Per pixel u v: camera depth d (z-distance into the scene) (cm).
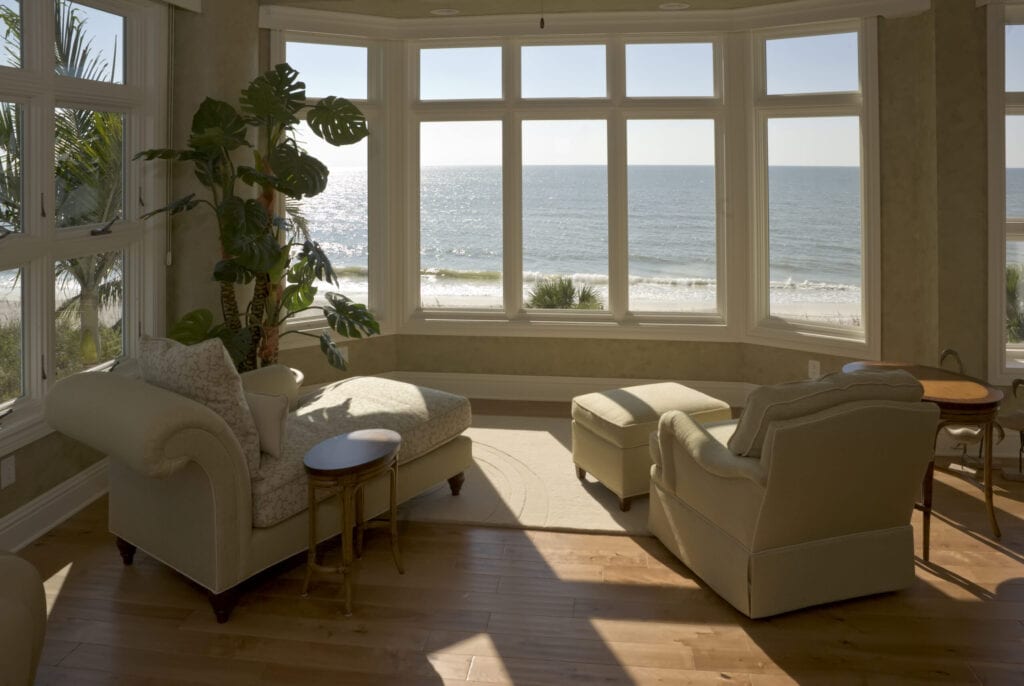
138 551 346
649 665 257
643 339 596
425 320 617
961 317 466
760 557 278
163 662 260
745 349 582
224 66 484
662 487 343
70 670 255
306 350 584
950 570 323
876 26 491
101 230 425
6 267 353
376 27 575
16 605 187
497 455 476
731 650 266
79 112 411
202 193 487
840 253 541
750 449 280
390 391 412
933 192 478
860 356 515
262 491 295
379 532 366
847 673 252
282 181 464
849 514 285
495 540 358
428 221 623
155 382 301
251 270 438
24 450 359
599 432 402
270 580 321
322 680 250
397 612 293
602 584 315
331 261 606
